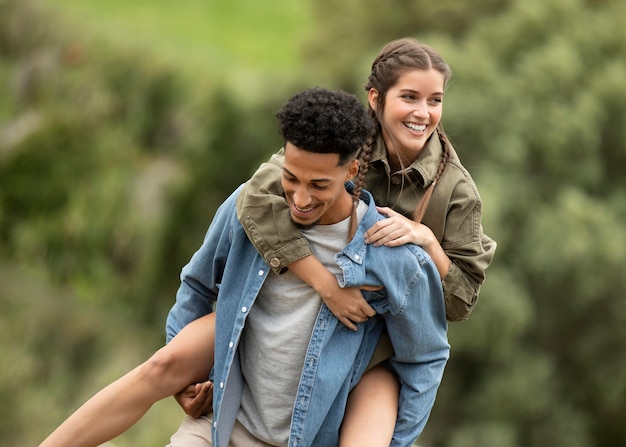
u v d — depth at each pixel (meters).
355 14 31.81
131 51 35.62
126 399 6.73
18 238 34.91
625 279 28.11
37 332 31.28
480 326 26.73
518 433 28.19
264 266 6.45
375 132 6.96
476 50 29.03
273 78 32.12
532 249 27.78
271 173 6.51
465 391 28.16
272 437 6.60
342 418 6.66
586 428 28.88
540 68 28.73
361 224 6.43
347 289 6.34
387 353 6.77
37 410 27.88
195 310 7.08
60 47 36.56
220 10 42.97
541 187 28.84
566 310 28.66
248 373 6.63
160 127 34.53
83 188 34.81
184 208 33.03
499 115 28.30
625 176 30.28
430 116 6.80
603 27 29.75
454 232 6.88
